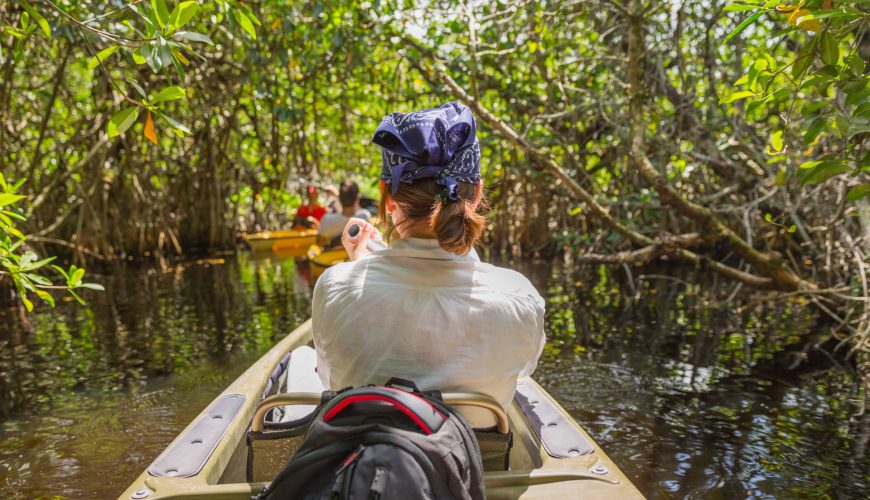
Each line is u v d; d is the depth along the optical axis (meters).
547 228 9.13
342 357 1.41
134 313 5.87
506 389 1.48
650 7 5.65
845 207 5.32
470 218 1.38
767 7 2.02
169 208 11.84
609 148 7.83
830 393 3.45
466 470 1.21
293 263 9.12
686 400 3.40
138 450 2.96
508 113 7.93
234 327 5.17
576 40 6.89
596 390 3.56
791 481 2.57
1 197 2.34
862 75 2.09
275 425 1.56
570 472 1.50
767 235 5.77
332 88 9.94
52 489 2.62
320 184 11.95
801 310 5.18
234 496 1.44
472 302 1.39
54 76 9.12
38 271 8.65
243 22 2.55
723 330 4.70
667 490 2.52
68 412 3.43
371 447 1.15
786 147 2.66
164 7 2.21
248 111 11.91
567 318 5.19
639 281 6.75
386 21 7.02
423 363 1.38
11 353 4.61
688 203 5.02
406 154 1.40
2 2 4.10
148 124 2.27
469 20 5.94
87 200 9.95
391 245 1.46
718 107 6.41
